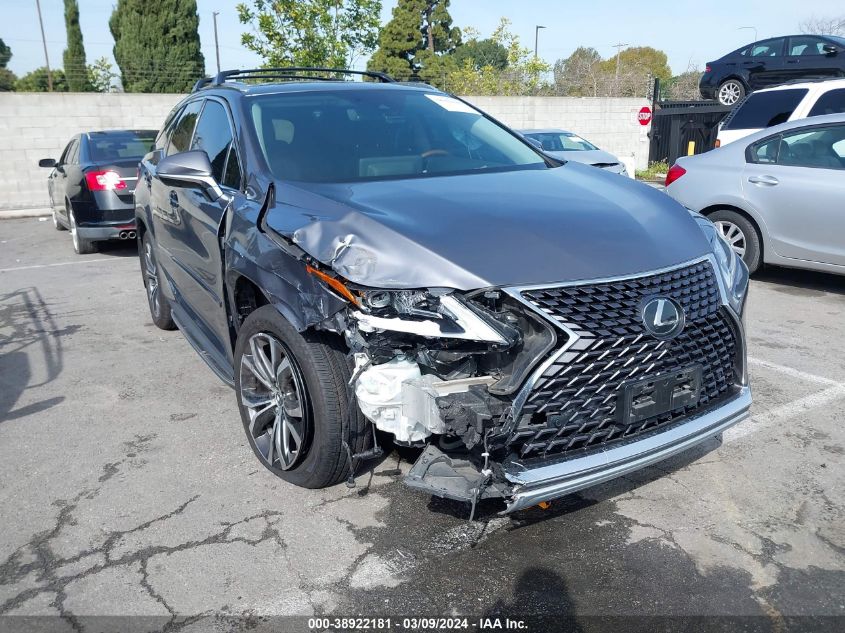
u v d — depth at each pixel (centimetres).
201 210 414
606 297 275
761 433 404
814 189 670
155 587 282
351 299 275
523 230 294
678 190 776
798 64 1645
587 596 274
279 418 344
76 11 4169
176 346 584
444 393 265
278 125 401
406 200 321
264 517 328
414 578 285
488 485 261
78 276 862
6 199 1691
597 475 272
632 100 2364
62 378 516
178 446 402
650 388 281
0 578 290
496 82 2992
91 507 341
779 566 290
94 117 1745
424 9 4341
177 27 3316
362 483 354
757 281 764
